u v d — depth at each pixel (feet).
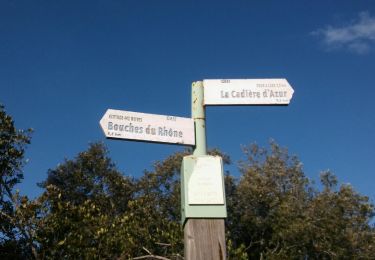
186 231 10.87
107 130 11.51
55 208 36.47
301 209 67.97
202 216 10.87
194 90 12.51
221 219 10.92
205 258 10.57
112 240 36.78
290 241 61.93
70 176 77.87
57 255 35.06
